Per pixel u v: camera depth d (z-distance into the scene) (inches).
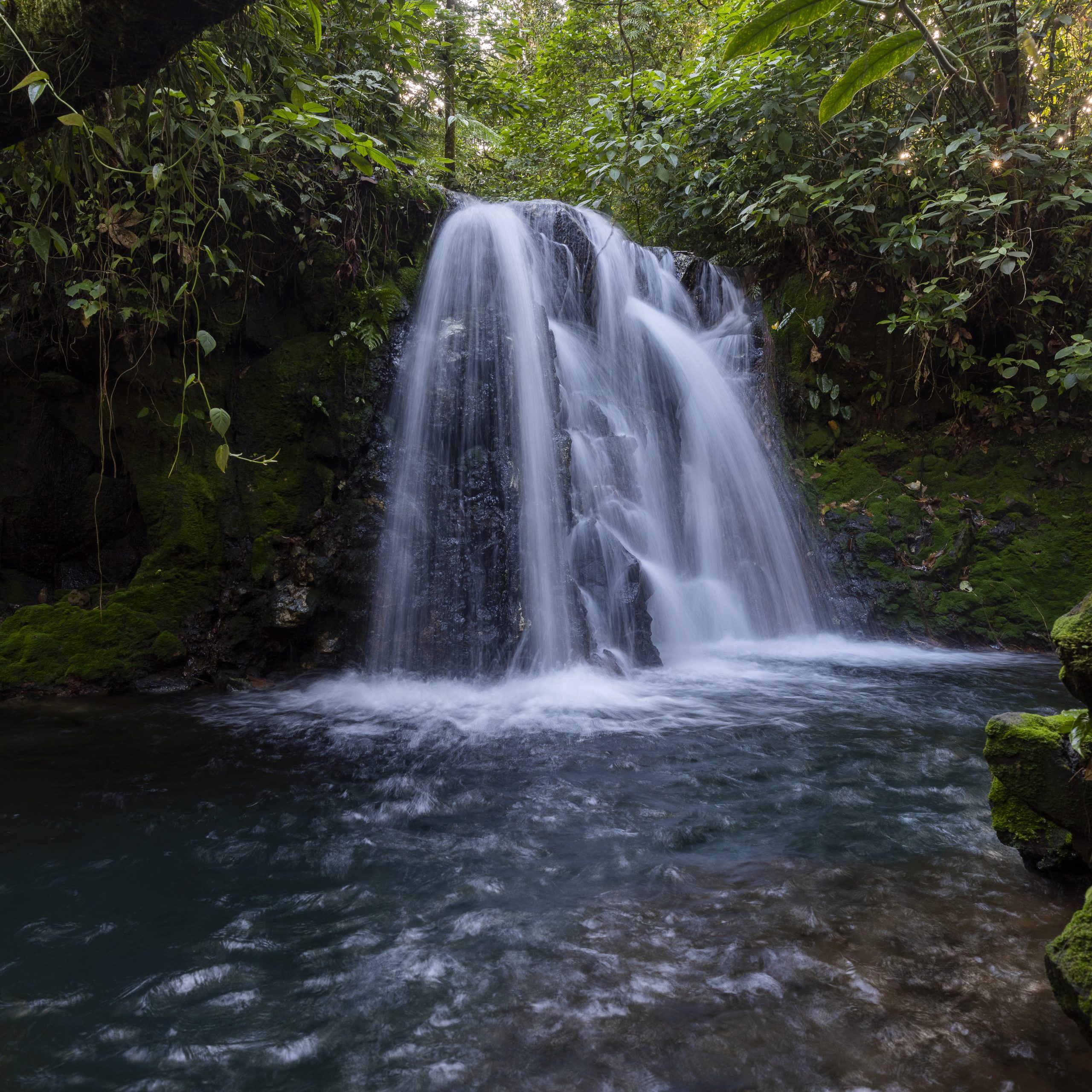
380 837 104.2
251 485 217.8
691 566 264.4
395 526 211.5
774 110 281.7
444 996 69.1
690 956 74.9
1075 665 66.9
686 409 279.9
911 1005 66.9
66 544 209.5
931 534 273.7
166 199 180.5
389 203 241.3
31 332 201.0
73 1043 63.5
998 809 94.7
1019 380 287.0
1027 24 237.5
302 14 209.5
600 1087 57.8
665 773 129.8
